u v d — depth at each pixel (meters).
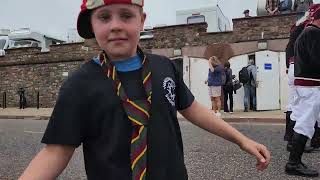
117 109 1.67
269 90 16.30
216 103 13.05
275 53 16.81
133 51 1.75
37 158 1.69
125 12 1.70
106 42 1.71
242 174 5.09
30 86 22.08
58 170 1.69
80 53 21.02
